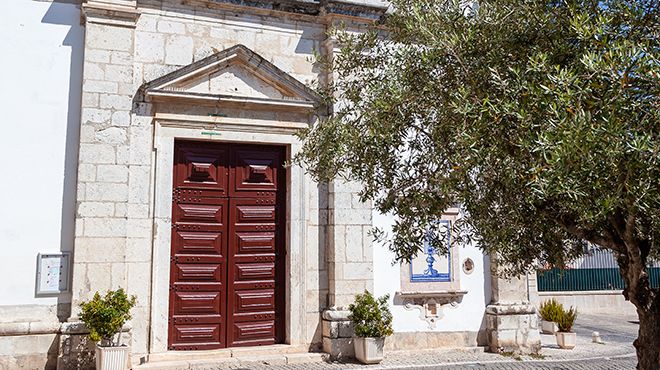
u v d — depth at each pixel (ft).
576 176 11.55
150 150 31.76
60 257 29.37
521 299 37.60
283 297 34.30
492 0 17.02
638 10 14.43
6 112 29.53
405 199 18.30
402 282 35.58
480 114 13.98
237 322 33.06
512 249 17.16
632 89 12.55
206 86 33.09
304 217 34.37
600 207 11.90
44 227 29.43
